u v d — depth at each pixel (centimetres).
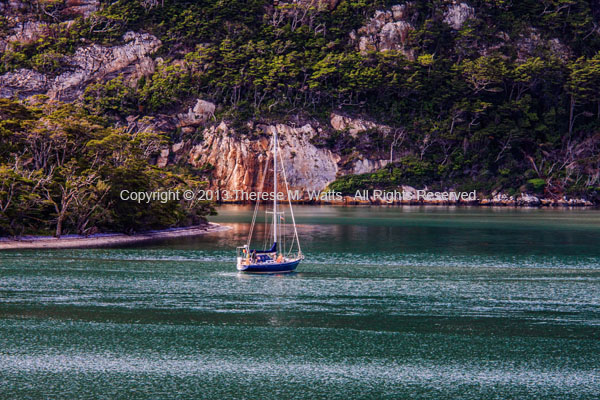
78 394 4438
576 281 8469
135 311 6638
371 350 5378
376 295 7469
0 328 5966
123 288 7838
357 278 8662
